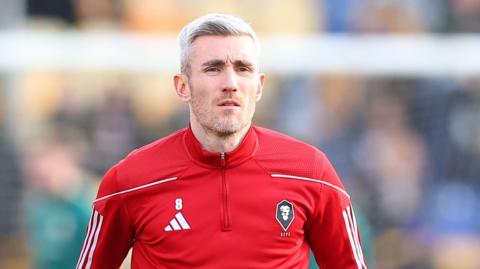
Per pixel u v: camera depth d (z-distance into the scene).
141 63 24.92
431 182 25.91
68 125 24.98
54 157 20.27
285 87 25.81
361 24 28.38
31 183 23.64
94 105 25.25
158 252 10.36
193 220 10.25
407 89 26.08
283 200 10.34
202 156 10.37
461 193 25.91
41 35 24.88
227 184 10.34
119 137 25.27
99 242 10.76
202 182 10.38
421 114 26.05
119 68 24.86
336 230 10.65
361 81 25.95
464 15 28.11
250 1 28.25
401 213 25.61
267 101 25.78
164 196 10.39
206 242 10.17
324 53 25.69
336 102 25.95
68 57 24.81
